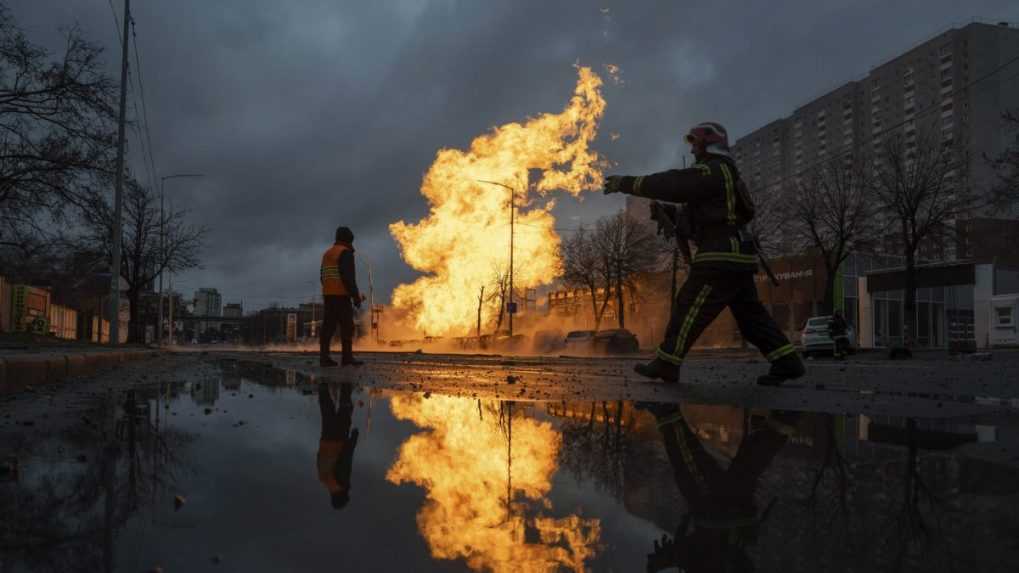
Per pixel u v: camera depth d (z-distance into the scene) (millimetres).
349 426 3227
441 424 3299
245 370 8875
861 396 4809
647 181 5617
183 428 3156
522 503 1688
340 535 1399
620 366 11930
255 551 1289
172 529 1446
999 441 2682
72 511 1608
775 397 4766
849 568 1170
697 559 1230
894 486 1837
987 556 1229
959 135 31938
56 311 48094
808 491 1787
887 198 31797
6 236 23047
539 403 4402
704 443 2664
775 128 112312
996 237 39344
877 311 43969
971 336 47188
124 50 23750
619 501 1697
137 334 45688
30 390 5547
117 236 24609
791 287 45562
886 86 94312
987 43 83250
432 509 1621
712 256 5621
